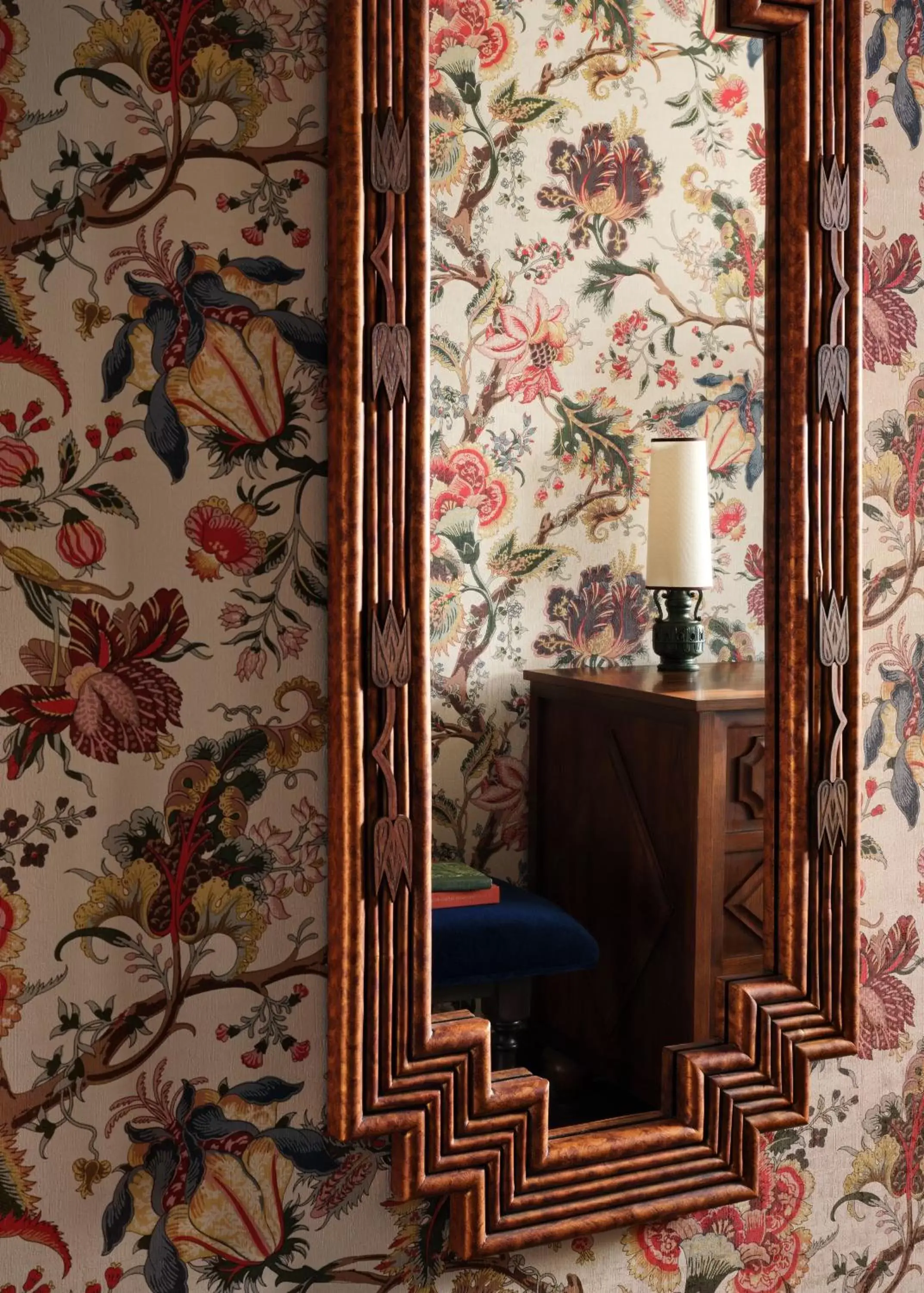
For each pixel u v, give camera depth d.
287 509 0.83
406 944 0.83
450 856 0.86
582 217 0.89
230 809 0.82
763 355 0.96
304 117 0.82
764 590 0.97
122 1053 0.80
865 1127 1.10
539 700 0.89
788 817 0.98
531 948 0.89
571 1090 0.91
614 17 0.89
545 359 0.88
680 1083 0.95
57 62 0.76
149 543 0.79
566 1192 0.90
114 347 0.78
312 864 0.84
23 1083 0.78
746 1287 1.03
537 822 0.89
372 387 0.80
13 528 0.76
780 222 0.96
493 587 0.87
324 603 0.84
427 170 0.81
